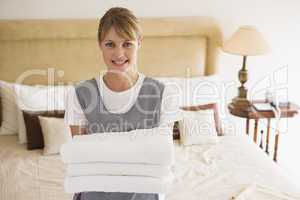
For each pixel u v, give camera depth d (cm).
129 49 126
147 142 117
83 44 297
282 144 346
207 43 314
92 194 133
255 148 266
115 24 122
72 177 120
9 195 203
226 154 254
